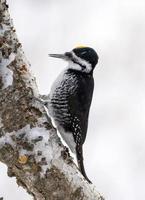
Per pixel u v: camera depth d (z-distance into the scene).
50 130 11.02
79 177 11.00
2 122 10.79
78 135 13.09
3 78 10.86
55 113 13.12
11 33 10.98
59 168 10.86
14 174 11.06
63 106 13.08
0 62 10.93
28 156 10.75
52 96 13.09
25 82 10.98
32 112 10.93
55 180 10.84
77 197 10.94
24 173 10.88
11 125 10.78
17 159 10.78
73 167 11.03
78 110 13.13
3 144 10.79
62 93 13.09
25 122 10.82
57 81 13.18
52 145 10.92
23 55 11.12
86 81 13.33
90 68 13.43
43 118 11.02
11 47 10.95
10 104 10.80
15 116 10.79
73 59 13.37
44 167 10.79
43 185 10.87
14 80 10.88
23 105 10.85
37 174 10.83
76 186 10.93
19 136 10.78
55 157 10.88
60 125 13.16
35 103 11.01
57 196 10.91
